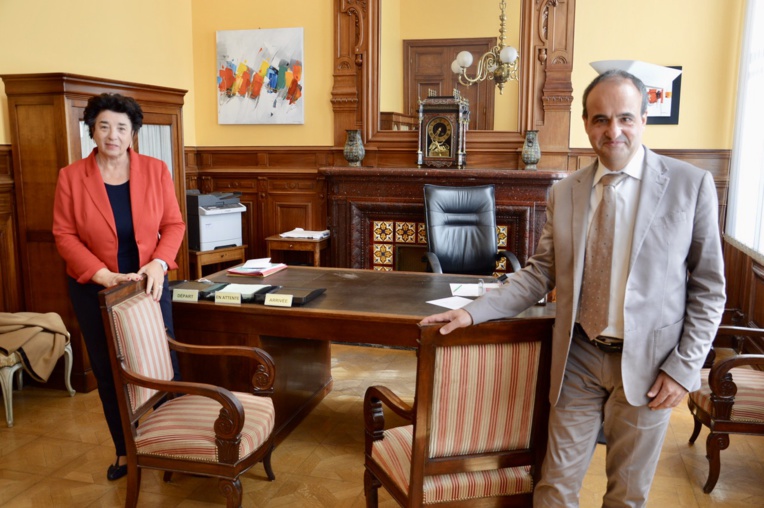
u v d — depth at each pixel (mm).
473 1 5031
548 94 4992
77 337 3768
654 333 1633
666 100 4852
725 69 4734
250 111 5562
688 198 1621
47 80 3553
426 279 3408
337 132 5398
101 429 3283
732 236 4535
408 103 5234
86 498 2623
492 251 4594
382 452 2029
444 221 4594
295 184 5566
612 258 1673
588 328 1712
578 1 4922
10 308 3801
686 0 4738
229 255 5176
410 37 5172
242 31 5465
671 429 3309
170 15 5305
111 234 2674
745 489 2717
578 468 1778
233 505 2203
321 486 2727
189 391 2146
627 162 1662
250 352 2490
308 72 5414
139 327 2314
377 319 2648
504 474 1840
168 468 2246
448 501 1780
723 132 4801
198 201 4906
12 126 3697
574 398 1761
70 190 2666
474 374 1674
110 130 2586
